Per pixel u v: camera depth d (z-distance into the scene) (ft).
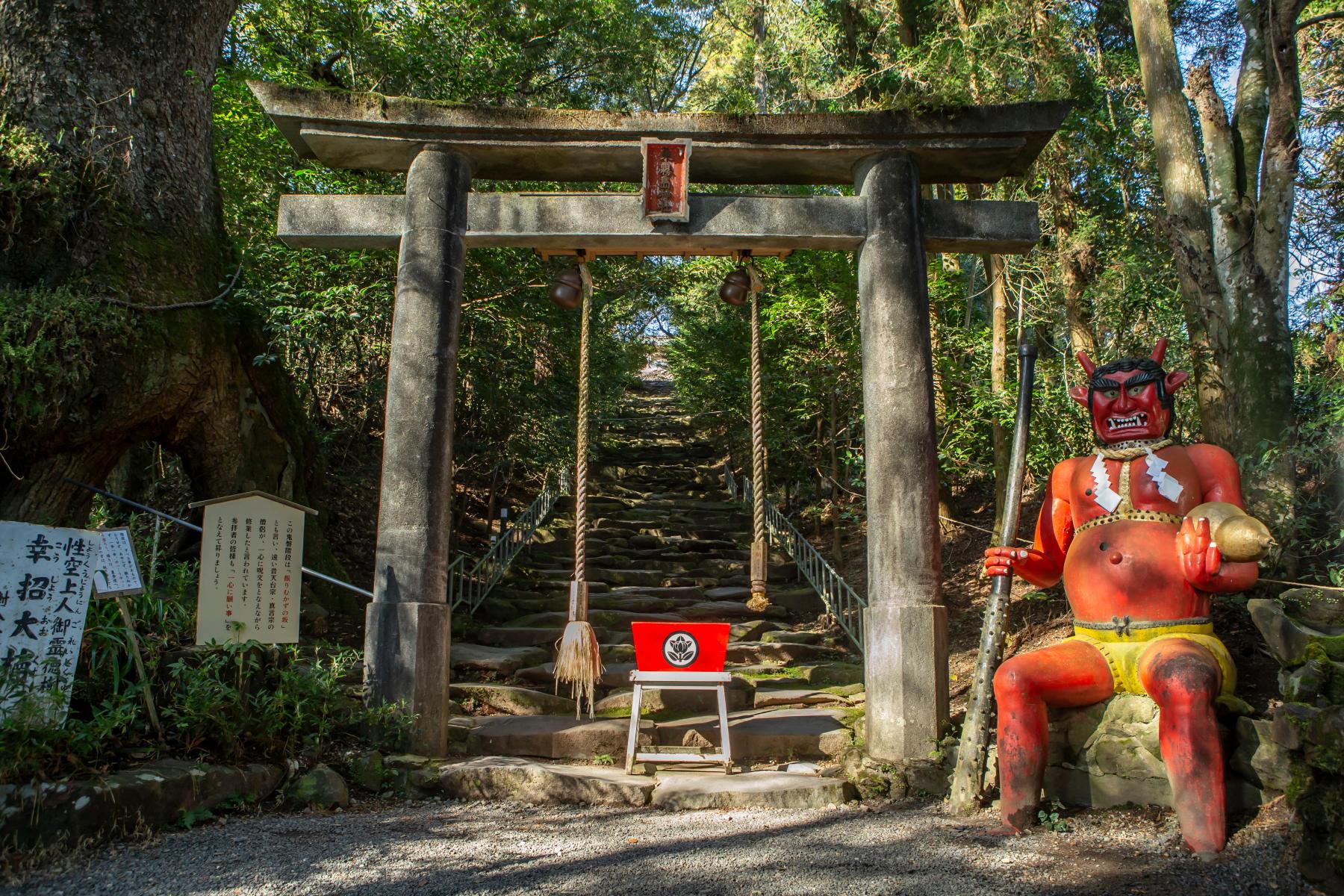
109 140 20.12
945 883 11.37
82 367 18.17
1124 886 11.20
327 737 16.93
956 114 18.10
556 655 25.26
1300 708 11.85
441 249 18.29
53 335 17.81
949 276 33.19
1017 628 24.73
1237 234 18.81
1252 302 18.42
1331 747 11.19
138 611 16.11
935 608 16.99
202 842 12.97
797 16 35.96
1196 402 24.89
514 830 14.03
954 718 18.42
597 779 15.89
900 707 16.69
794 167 19.42
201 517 24.18
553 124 18.25
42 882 11.27
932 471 17.54
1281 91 18.37
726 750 17.03
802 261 31.94
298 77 28.40
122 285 19.47
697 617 28.76
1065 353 26.07
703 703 21.86
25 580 13.60
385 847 12.95
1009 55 26.53
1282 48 18.38
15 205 18.10
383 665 17.25
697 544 36.01
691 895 11.02
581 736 18.51
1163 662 13.03
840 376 30.89
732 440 44.34
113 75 20.38
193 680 15.05
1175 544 14.07
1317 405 18.11
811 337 31.68
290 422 25.50
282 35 30.78
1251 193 19.38
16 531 13.65
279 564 16.71
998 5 26.68
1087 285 26.48
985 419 28.22
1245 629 16.29
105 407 19.12
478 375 30.86
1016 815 13.57
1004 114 18.06
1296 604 12.95
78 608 14.02
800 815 14.94
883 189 18.38
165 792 13.52
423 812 15.17
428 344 18.08
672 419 57.31
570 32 38.75
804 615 30.04
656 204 18.11
